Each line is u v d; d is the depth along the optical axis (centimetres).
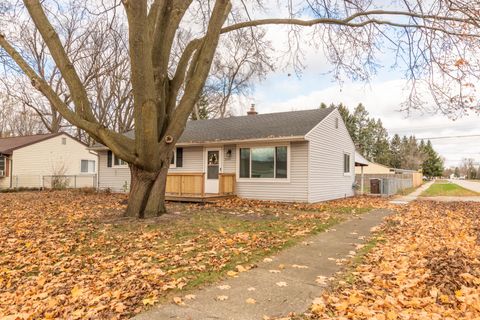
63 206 1287
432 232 773
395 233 764
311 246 639
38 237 742
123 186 1966
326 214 1075
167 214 962
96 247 648
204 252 580
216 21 859
